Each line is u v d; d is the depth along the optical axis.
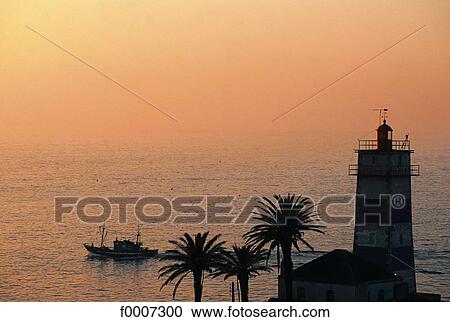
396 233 157.00
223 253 132.38
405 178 158.88
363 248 158.38
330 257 144.62
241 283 132.00
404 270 157.50
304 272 143.00
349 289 138.88
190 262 130.62
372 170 158.00
